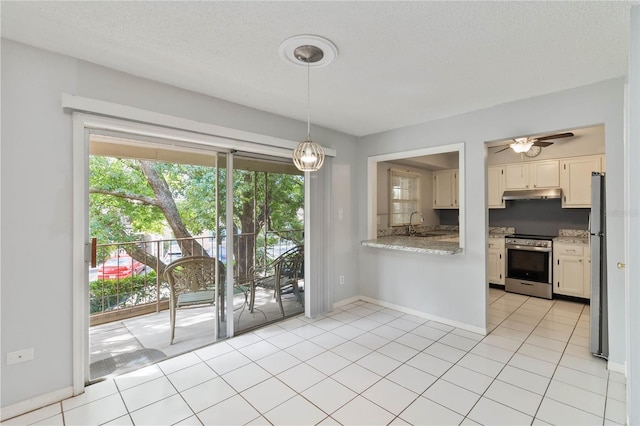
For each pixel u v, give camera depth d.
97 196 4.45
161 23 1.74
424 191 5.90
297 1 1.54
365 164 4.33
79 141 2.14
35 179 2.00
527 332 3.25
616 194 2.44
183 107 2.65
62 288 2.10
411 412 1.96
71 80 2.11
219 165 3.06
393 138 3.99
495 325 3.44
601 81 2.52
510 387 2.23
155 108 2.49
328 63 2.21
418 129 3.73
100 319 3.71
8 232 1.91
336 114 3.38
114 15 1.66
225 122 2.93
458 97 2.88
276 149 3.36
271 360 2.66
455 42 1.94
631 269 1.52
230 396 2.15
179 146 2.77
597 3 1.55
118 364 2.64
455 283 3.43
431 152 3.63
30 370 1.99
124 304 4.12
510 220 5.31
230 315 3.15
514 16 1.67
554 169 4.61
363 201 4.36
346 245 4.24
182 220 4.77
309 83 2.56
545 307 4.07
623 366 2.39
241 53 2.07
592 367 2.50
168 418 1.93
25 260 1.97
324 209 3.85
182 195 4.72
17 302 1.94
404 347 2.90
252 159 3.34
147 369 2.53
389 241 4.03
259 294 3.47
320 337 3.14
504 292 4.82
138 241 4.26
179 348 2.95
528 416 1.91
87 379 2.29
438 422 1.87
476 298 3.26
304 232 3.80
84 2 1.55
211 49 2.02
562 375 2.38
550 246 4.40
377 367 2.53
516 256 4.75
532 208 5.08
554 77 2.45
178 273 3.34
